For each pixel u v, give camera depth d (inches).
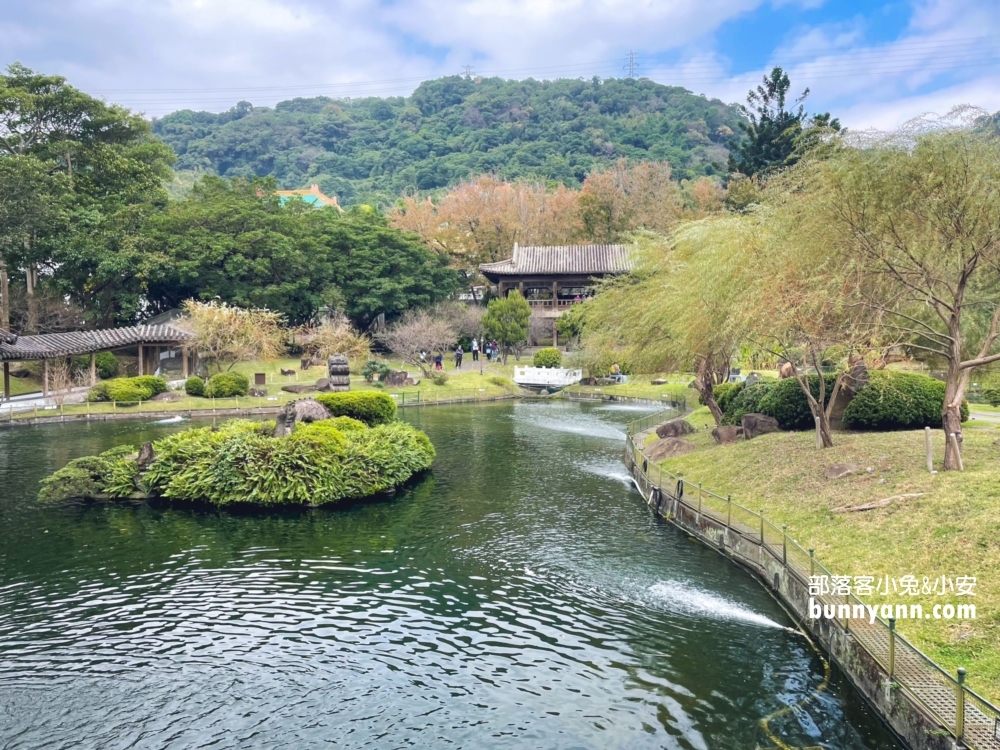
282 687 420.8
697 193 3211.1
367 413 1211.2
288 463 831.1
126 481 848.9
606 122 5457.7
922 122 577.3
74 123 2357.3
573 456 1146.7
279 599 554.9
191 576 604.1
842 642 433.1
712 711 391.9
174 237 2214.6
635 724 379.6
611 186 3233.3
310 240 2456.9
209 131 6688.0
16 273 2204.7
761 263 705.6
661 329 1096.2
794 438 865.5
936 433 777.6
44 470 1018.7
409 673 437.1
